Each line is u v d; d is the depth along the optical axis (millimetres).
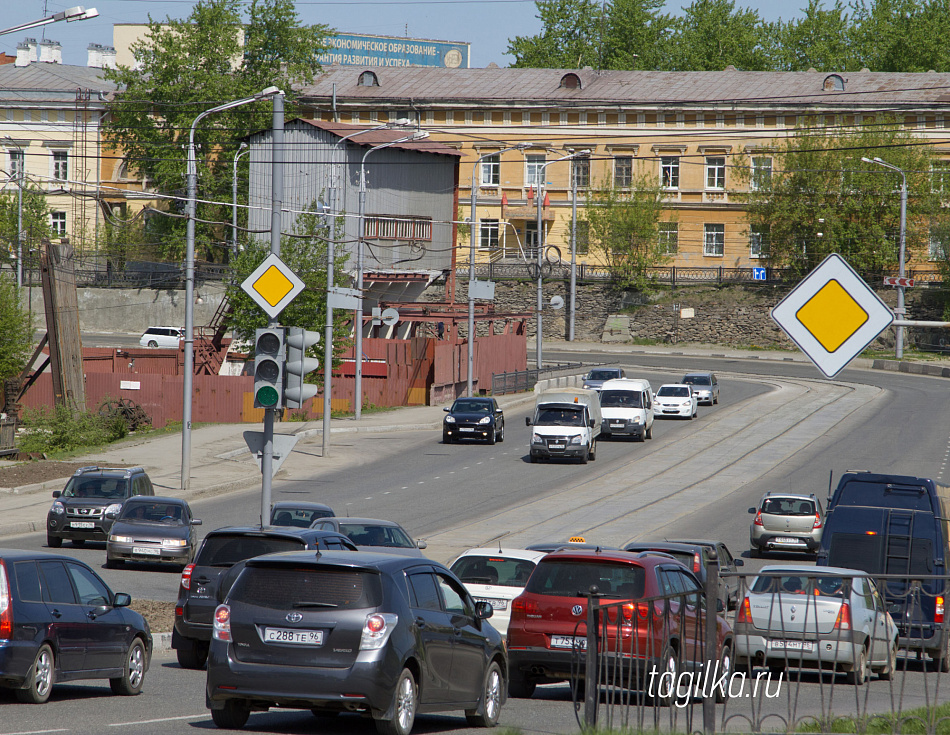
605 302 186000
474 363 134875
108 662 29656
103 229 180750
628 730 21422
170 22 180000
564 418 94625
